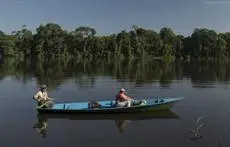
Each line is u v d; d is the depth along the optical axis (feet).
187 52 497.05
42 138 61.72
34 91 115.96
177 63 322.14
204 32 483.10
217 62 350.23
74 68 234.17
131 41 463.01
